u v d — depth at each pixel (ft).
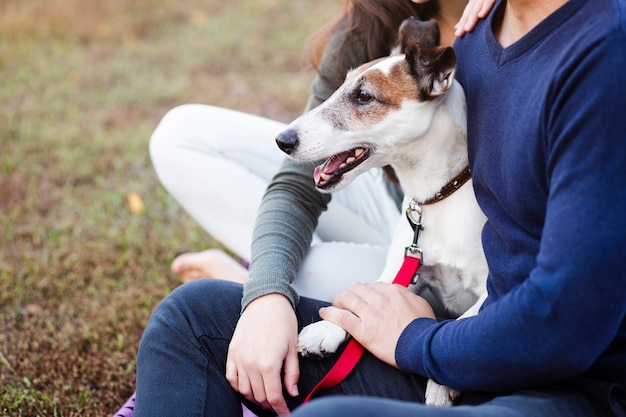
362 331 5.80
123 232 12.69
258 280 6.22
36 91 18.33
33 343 9.68
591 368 4.89
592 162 4.37
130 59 20.49
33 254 11.96
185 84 18.85
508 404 4.68
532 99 4.95
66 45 21.43
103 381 9.12
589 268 4.32
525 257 5.18
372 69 6.80
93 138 16.08
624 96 4.34
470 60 6.19
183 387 5.67
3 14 23.39
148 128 16.56
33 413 8.45
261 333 5.83
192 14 24.07
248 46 21.26
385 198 8.71
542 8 5.19
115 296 10.86
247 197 8.52
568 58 4.66
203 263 9.94
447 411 4.43
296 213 7.03
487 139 5.50
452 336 5.09
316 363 6.05
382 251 7.91
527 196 5.01
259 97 18.07
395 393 5.71
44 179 14.44
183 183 8.78
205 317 6.03
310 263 7.39
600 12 4.69
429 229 6.89
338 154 7.03
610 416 4.82
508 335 4.68
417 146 6.66
